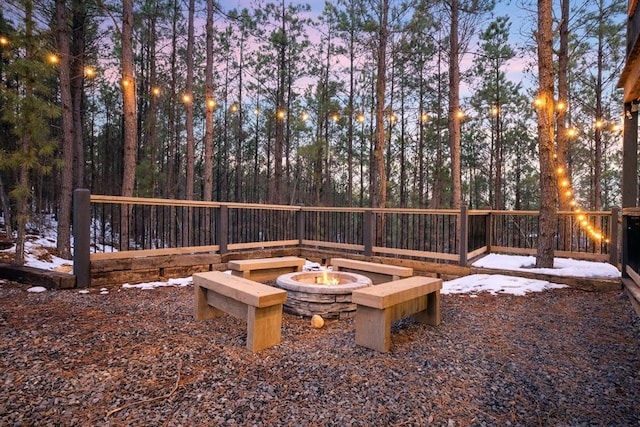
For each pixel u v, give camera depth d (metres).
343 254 7.05
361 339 2.82
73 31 10.87
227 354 2.61
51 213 15.41
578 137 14.66
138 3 13.56
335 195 24.33
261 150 24.19
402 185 19.48
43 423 1.75
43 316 3.36
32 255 7.45
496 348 2.79
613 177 16.97
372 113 16.86
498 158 17.56
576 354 2.68
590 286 4.63
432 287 3.25
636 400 2.04
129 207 7.84
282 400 1.99
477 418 1.85
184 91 15.34
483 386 2.19
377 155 10.45
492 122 18.91
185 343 2.79
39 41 5.57
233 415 1.84
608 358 2.61
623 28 10.17
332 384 2.18
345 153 19.69
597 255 6.08
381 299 2.65
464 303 4.15
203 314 3.41
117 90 17.58
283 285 3.87
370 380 2.24
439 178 16.08
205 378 2.23
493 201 22.95
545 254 5.46
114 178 19.59
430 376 2.30
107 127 19.56
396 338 3.00
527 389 2.16
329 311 3.59
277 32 14.85
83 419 1.79
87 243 4.60
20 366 2.31
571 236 6.55
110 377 2.21
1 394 1.99
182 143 21.38
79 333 2.94
